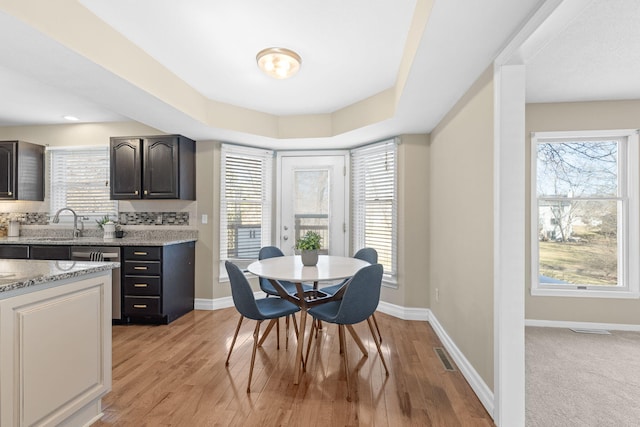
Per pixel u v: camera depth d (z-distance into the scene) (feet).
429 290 11.12
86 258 10.83
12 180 12.37
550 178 11.09
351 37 6.86
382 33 6.70
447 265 8.91
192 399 6.42
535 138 10.81
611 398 6.64
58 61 6.04
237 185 13.17
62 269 5.46
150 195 11.78
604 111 10.52
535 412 6.18
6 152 12.40
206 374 7.41
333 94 10.07
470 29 5.00
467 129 7.38
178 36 6.84
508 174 5.66
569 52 7.46
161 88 8.07
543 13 4.29
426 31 5.08
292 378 7.25
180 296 11.65
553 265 11.07
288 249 14.02
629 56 7.64
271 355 8.45
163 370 7.61
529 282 10.91
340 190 13.71
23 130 13.64
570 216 11.00
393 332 10.05
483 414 6.01
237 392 6.67
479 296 6.64
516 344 5.62
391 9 5.91
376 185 12.50
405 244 11.27
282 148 13.82
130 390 6.74
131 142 11.87
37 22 5.01
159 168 11.74
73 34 5.62
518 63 5.58
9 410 4.34
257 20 6.27
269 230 14.02
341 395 6.57
